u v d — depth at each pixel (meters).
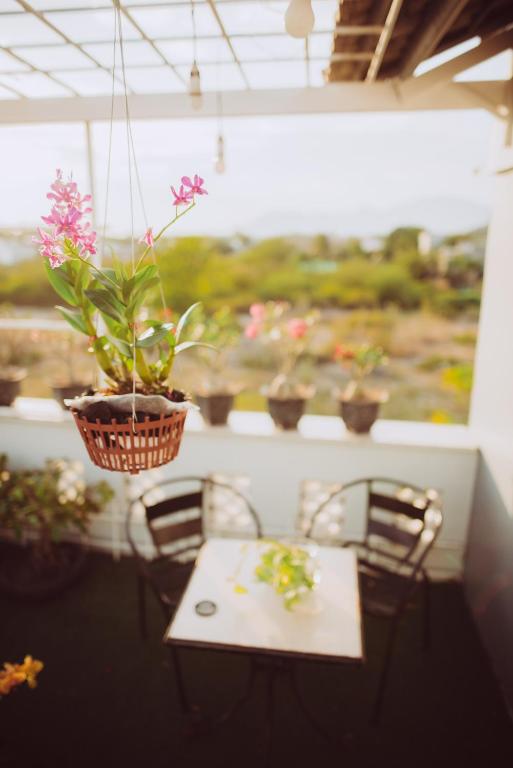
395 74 2.39
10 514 3.10
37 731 2.25
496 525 2.68
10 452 3.48
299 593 1.97
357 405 3.10
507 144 2.43
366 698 2.43
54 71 2.38
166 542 2.68
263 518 3.34
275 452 3.22
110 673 2.55
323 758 2.14
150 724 2.28
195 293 9.45
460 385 8.87
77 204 1.11
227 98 2.61
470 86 2.47
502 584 2.55
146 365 1.30
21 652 2.68
